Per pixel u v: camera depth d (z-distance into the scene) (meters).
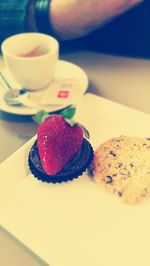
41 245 0.17
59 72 0.29
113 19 0.31
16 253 0.18
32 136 0.24
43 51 0.29
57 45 0.27
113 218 0.18
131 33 0.31
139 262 0.16
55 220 0.18
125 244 0.17
